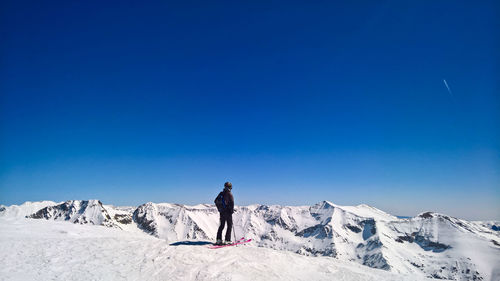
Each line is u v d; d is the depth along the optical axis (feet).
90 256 50.57
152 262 49.01
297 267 55.11
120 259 50.01
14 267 43.98
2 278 39.75
